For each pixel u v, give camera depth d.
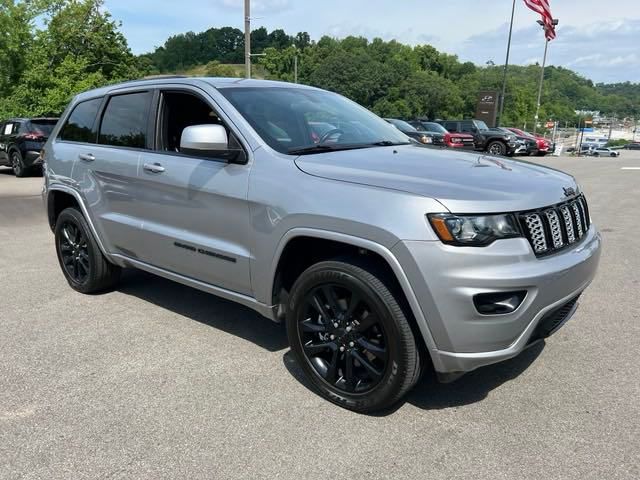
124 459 2.71
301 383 3.43
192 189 3.72
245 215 3.42
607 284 5.33
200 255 3.77
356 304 2.99
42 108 27.16
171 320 4.46
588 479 2.53
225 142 3.39
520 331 2.76
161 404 3.19
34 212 9.87
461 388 3.35
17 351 3.90
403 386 2.89
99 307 4.77
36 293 5.16
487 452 2.73
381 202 2.82
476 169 3.22
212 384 3.42
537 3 34.53
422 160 3.40
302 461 2.68
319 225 3.01
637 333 4.14
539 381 3.42
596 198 10.91
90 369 3.62
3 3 28.20
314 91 4.53
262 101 3.88
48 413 3.11
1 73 28.25
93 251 4.84
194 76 4.25
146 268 4.40
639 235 7.47
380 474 2.58
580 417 3.02
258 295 3.48
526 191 2.91
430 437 2.86
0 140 16.45
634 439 2.82
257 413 3.10
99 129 4.75
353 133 3.99
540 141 26.72
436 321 2.71
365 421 3.01
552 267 2.81
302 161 3.29
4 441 2.86
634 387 3.34
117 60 34.94
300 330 3.26
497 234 2.69
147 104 4.29
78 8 32.59
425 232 2.67
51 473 2.61
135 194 4.23
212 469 2.63
